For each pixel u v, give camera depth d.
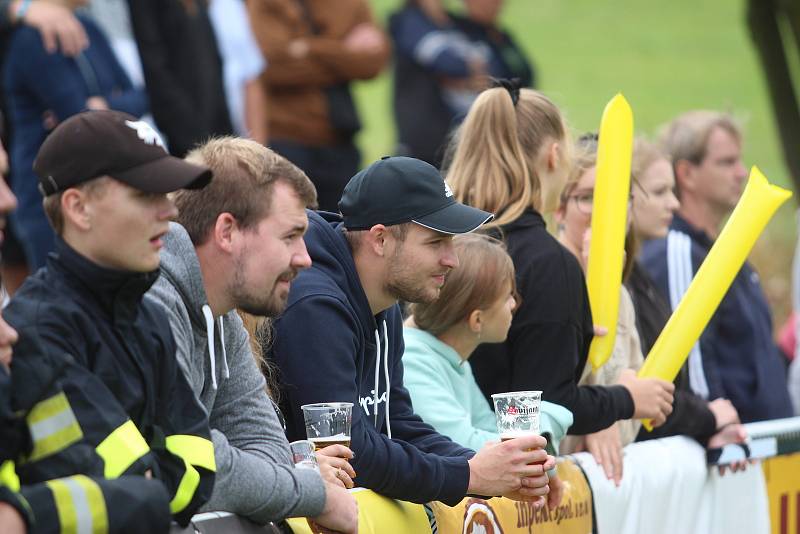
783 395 20.09
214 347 10.49
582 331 14.12
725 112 21.34
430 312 13.52
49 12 20.23
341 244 12.03
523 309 13.91
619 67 65.69
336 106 26.70
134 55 22.95
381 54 27.22
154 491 8.39
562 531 14.01
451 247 12.07
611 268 14.46
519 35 68.50
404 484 11.50
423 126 31.42
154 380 9.21
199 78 22.98
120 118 8.90
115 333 8.96
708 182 19.88
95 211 8.74
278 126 26.44
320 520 10.48
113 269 8.85
